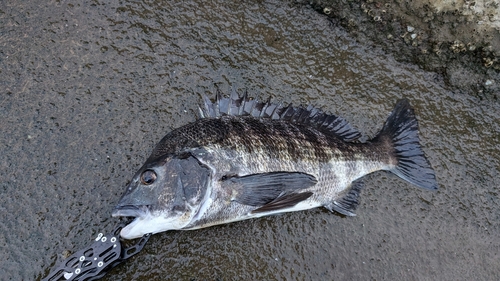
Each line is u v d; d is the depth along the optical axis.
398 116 0.59
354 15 0.62
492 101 0.63
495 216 0.59
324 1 0.62
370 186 0.58
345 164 0.54
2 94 0.54
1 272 0.48
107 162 0.53
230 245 0.53
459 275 0.56
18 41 0.56
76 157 0.53
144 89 0.56
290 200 0.50
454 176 0.60
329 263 0.54
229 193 0.47
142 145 0.54
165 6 0.60
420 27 0.62
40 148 0.52
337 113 0.61
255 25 0.61
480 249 0.57
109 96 0.55
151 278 0.50
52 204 0.51
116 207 0.46
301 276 0.53
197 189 0.46
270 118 0.53
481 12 0.59
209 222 0.49
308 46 0.62
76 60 0.56
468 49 0.62
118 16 0.58
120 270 0.50
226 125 0.49
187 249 0.52
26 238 0.49
